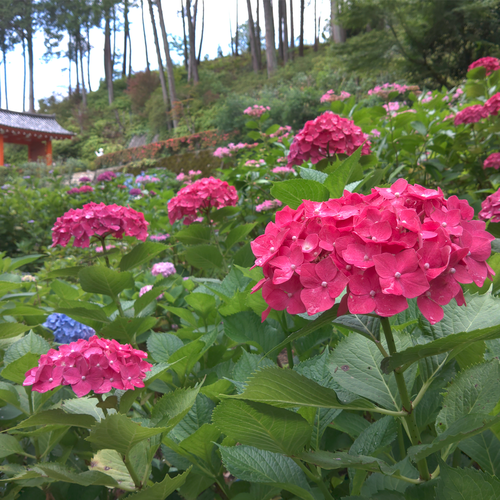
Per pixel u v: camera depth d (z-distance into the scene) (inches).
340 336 74.9
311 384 39.8
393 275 35.3
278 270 39.8
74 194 408.5
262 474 47.3
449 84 663.1
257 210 192.2
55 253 296.2
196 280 121.5
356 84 767.7
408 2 611.5
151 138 1464.1
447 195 173.5
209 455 55.5
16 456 69.3
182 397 51.5
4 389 60.0
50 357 49.9
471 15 596.4
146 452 54.9
